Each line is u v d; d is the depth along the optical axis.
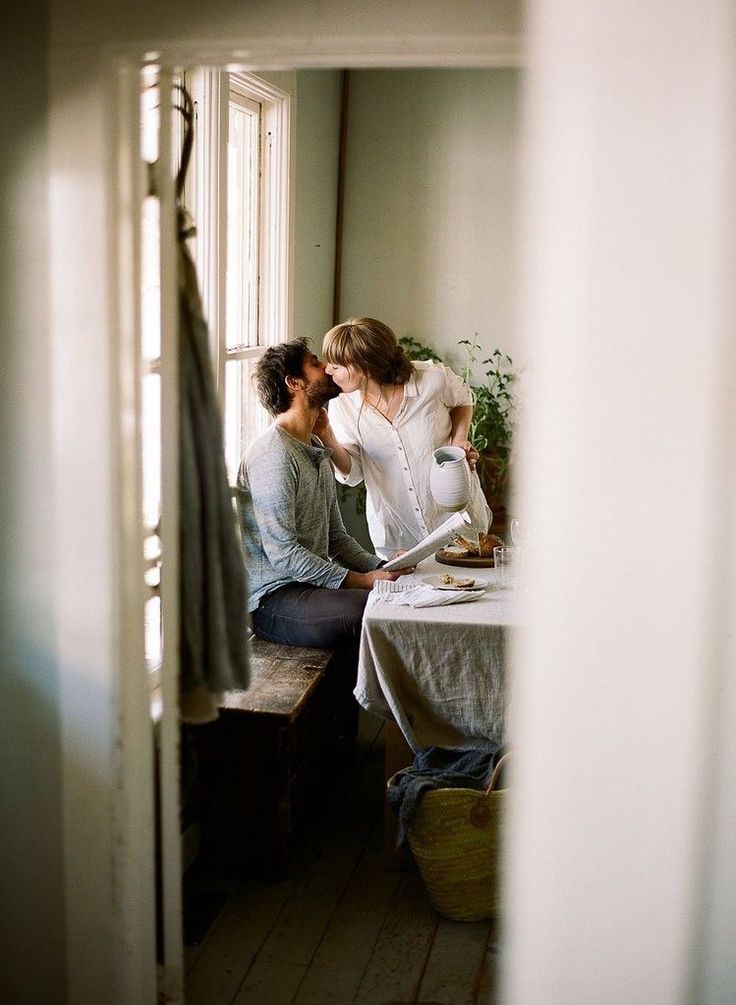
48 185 2.09
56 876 2.30
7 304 2.14
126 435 2.18
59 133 2.08
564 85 1.38
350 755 4.19
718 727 1.54
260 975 2.77
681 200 1.37
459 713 3.21
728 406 1.40
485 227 5.42
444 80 5.34
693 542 1.43
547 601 1.46
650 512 1.42
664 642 1.44
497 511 5.41
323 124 5.07
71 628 2.21
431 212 5.45
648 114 1.36
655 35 1.35
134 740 2.26
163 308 2.21
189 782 3.24
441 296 5.51
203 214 3.46
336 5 2.00
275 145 4.35
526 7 1.96
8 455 2.19
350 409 4.10
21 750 2.27
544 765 1.48
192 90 3.38
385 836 3.31
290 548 3.68
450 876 2.99
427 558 3.91
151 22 2.03
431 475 3.74
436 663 3.16
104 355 2.12
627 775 1.47
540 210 1.41
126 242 2.13
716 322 1.39
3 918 2.34
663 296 1.39
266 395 3.79
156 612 3.11
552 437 1.44
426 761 3.17
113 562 2.18
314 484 3.80
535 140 1.41
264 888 3.21
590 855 1.48
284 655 3.61
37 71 2.07
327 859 3.39
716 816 1.61
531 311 1.43
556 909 1.50
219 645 2.31
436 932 2.99
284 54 2.04
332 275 5.45
